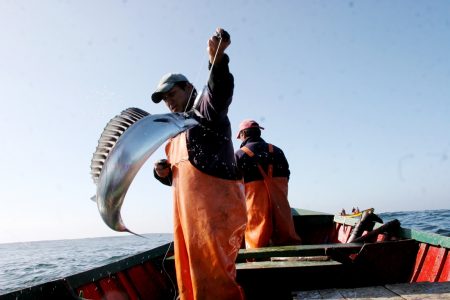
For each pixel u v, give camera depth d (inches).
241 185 122.1
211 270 109.8
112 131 111.1
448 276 141.1
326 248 146.9
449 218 1076.5
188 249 113.1
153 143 101.7
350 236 228.7
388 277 145.8
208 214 111.3
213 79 104.9
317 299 106.4
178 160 121.7
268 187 188.1
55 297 131.7
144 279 196.9
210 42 99.6
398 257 149.6
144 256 200.8
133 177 101.0
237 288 110.5
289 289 139.0
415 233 168.7
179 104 128.0
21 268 1029.8
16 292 119.5
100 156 109.0
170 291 208.7
